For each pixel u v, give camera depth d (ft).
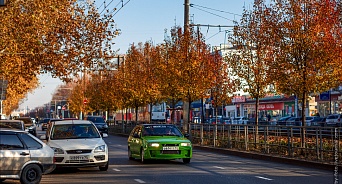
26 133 43.91
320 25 68.08
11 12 65.46
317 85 69.92
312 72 69.10
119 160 67.97
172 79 111.24
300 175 49.80
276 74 71.97
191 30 111.75
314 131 60.54
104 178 47.98
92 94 227.40
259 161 66.44
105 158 53.42
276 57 72.08
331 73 69.21
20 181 42.70
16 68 73.31
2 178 41.91
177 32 118.52
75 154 51.55
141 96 145.28
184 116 106.42
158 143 61.11
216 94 137.28
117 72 173.27
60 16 70.08
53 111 424.05
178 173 51.75
